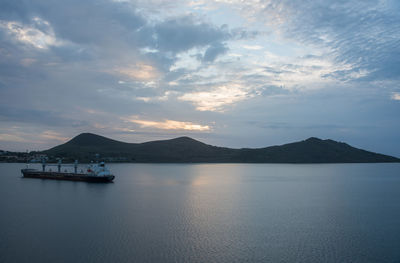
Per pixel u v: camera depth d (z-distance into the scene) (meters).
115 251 38.16
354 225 52.19
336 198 85.50
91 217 56.47
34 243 40.84
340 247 40.62
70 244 40.59
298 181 147.62
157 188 110.00
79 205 69.56
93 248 39.09
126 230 47.47
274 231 48.09
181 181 143.62
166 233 46.19
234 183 135.12
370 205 73.12
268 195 91.81
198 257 36.66
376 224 53.00
